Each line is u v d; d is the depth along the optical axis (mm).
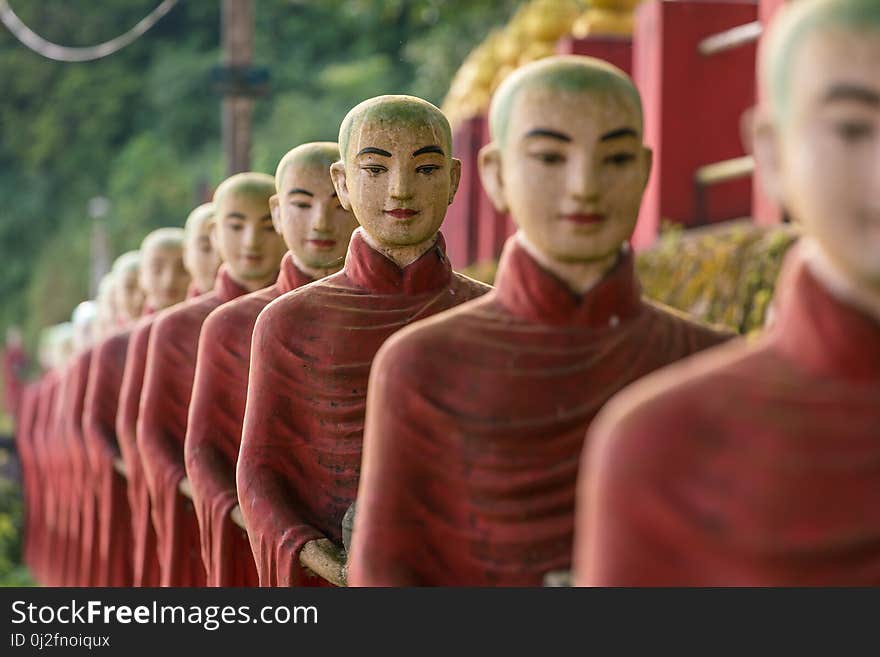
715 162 12500
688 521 3885
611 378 5402
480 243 20078
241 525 9078
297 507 7793
